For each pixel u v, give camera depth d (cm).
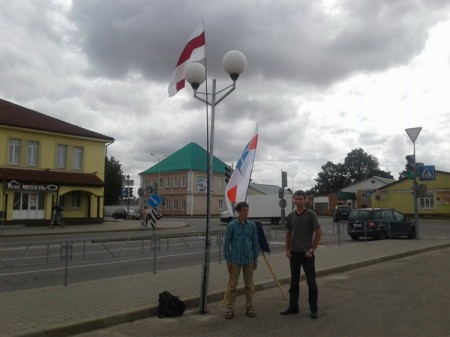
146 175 7950
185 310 736
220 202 7594
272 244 1952
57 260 1102
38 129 3366
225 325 642
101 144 3809
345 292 866
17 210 3216
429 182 5156
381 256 1366
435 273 1104
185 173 7250
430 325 618
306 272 684
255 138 858
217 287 876
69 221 3500
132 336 597
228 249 696
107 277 1082
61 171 3528
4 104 3500
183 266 1264
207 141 772
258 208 4184
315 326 624
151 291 837
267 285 927
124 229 3030
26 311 683
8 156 3234
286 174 2920
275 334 589
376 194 5547
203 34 802
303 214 697
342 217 4347
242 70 773
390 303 760
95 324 633
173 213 7338
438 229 3156
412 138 1989
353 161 11612
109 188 7981
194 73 759
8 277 1080
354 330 600
